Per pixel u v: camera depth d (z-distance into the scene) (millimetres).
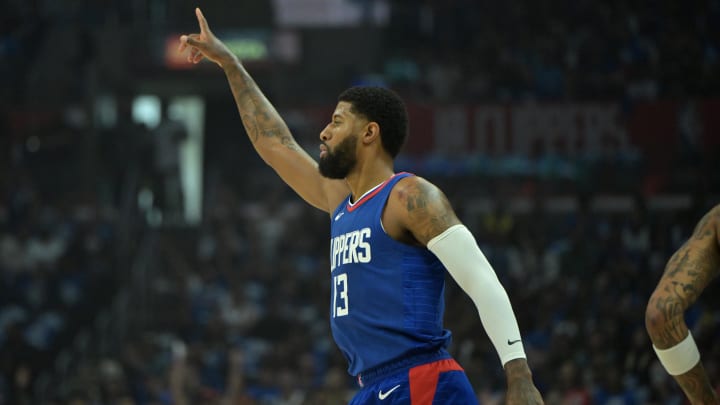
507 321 9641
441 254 9883
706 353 36094
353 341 10469
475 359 36562
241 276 47594
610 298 43031
